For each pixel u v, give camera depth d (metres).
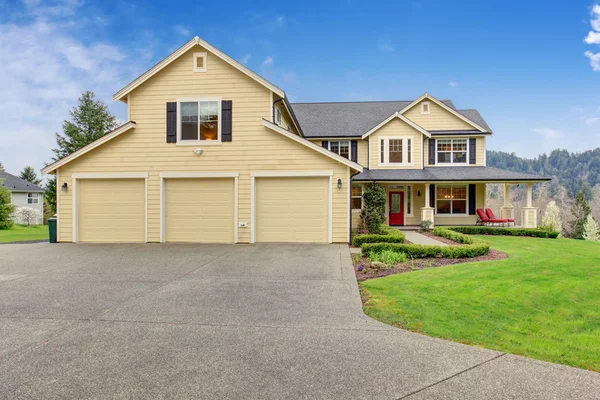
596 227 35.38
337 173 10.88
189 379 2.85
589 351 3.42
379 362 3.15
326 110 20.45
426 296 5.20
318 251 9.41
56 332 3.88
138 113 11.32
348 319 4.29
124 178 11.31
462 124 17.53
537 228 15.10
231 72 11.18
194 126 11.30
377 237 10.25
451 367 3.05
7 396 2.61
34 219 27.56
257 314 4.48
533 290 5.49
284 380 2.83
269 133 11.05
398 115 16.81
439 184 17.30
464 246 8.66
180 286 5.91
